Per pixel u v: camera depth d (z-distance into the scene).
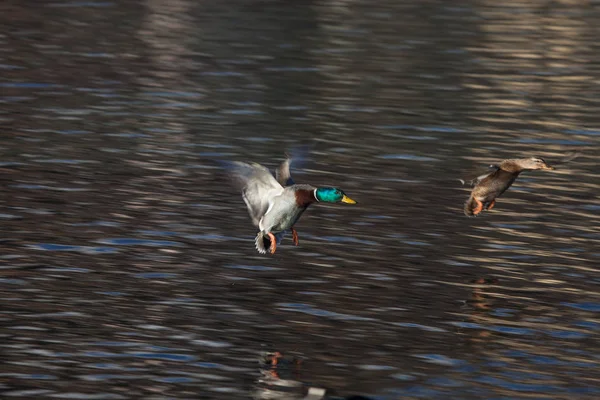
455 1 50.50
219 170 21.42
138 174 20.86
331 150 23.41
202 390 11.62
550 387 11.97
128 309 13.88
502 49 38.28
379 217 18.55
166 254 16.16
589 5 50.41
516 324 13.87
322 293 14.77
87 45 36.22
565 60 36.56
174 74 31.92
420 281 15.39
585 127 26.58
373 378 12.07
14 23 40.16
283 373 12.13
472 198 12.20
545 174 22.00
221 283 15.02
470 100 29.56
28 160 21.50
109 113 26.36
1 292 14.25
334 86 30.98
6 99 27.36
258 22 43.00
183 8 46.25
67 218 17.73
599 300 14.86
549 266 16.23
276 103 28.38
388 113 27.58
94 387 11.56
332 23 43.19
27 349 12.45
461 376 12.20
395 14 46.12
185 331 13.23
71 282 14.77
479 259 16.48
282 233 10.80
